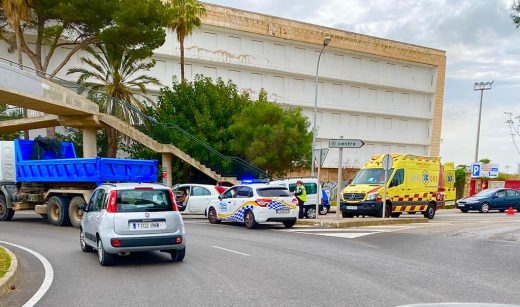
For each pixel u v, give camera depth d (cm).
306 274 842
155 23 2945
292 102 5544
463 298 670
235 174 2848
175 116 3222
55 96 2327
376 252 1109
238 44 5178
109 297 675
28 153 1908
